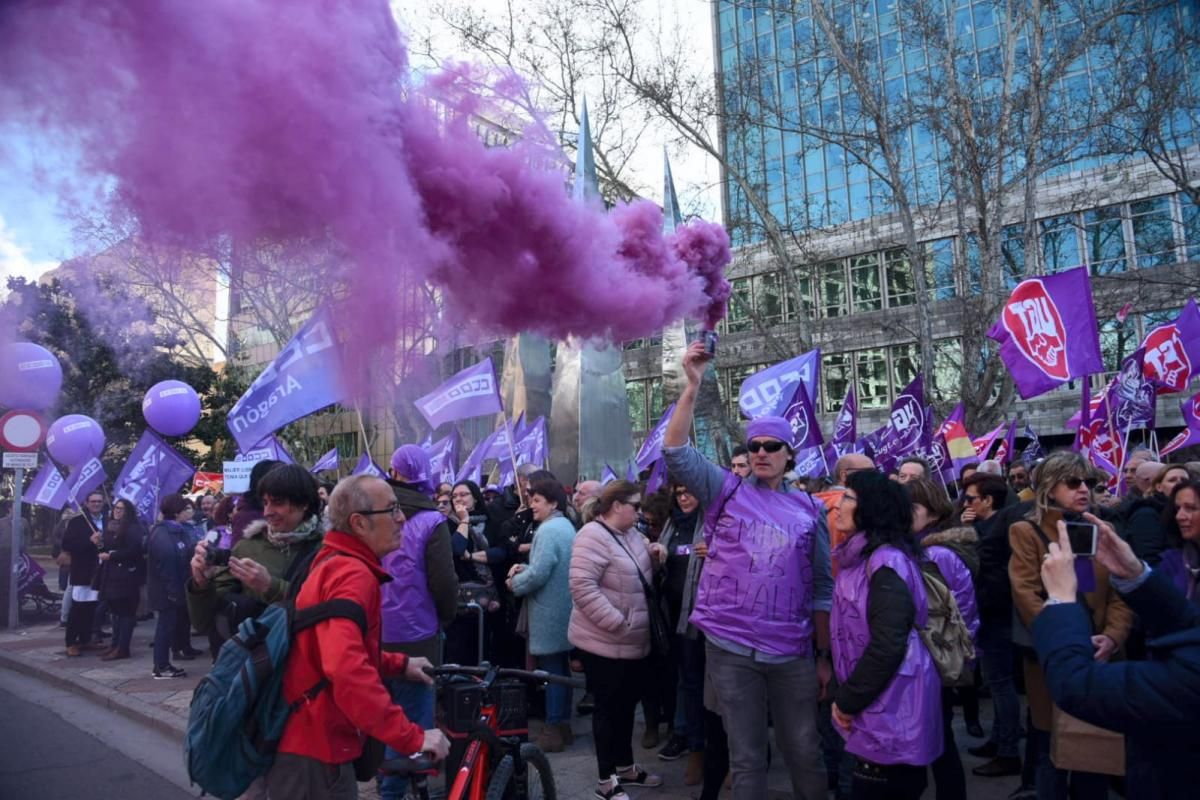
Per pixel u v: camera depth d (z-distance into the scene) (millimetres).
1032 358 7660
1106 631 3723
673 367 15320
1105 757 3336
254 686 2680
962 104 17906
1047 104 19469
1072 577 2162
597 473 13430
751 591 3859
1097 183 26219
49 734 6781
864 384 32188
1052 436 30469
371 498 2949
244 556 3846
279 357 5035
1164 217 25391
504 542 7250
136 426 24156
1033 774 4570
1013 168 24328
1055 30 19250
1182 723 1833
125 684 8398
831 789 5008
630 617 4828
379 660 2936
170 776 5691
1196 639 1877
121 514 9969
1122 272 24625
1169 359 10422
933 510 4664
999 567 5195
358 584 2811
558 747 5922
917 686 3209
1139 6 17797
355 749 2855
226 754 2715
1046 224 27109
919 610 3301
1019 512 5129
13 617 12570
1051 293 7590
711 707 4238
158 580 8734
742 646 3836
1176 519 3605
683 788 5102
